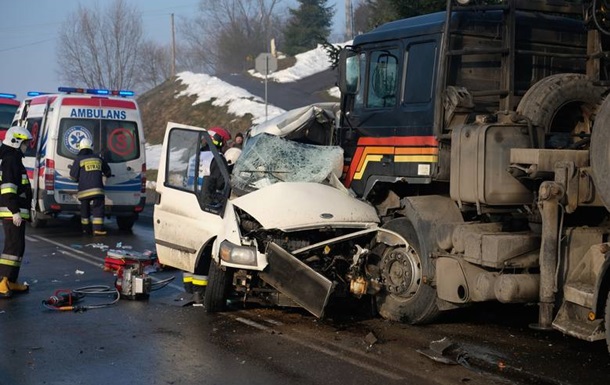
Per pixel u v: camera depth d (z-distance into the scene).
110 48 49.53
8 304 8.56
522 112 6.94
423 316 7.39
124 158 14.98
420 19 7.88
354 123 8.49
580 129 7.25
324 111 9.16
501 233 6.63
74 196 14.70
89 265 11.04
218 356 6.53
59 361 6.40
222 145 10.80
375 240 7.78
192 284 8.79
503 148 6.61
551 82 6.99
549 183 5.90
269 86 36.41
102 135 14.80
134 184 15.05
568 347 6.78
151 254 10.81
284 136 9.15
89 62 49.38
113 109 14.94
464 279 6.77
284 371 6.10
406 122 7.77
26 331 7.38
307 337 7.14
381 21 14.10
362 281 7.48
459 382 5.80
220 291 7.97
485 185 6.57
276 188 7.88
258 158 8.41
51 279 9.98
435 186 7.91
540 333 7.30
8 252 8.93
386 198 8.38
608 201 5.59
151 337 7.16
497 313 8.20
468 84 7.68
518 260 6.39
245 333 7.30
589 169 5.92
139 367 6.23
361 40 8.38
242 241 7.51
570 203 5.90
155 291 9.33
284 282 7.29
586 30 8.23
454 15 7.57
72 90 15.10
